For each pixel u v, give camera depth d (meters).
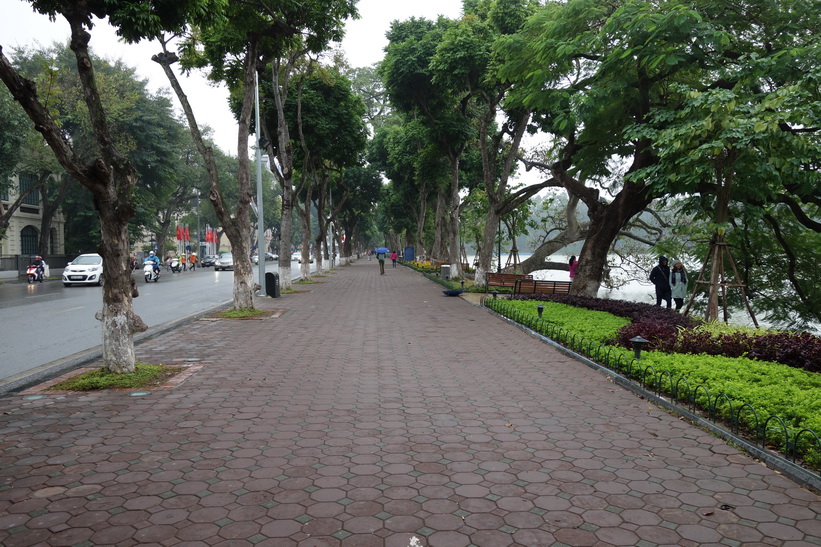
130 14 6.64
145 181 43.47
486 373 7.38
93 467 4.14
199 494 3.68
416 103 24.16
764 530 3.22
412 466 4.17
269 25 13.36
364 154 39.34
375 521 3.32
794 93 8.63
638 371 6.62
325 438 4.80
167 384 6.72
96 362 8.31
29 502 3.56
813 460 3.99
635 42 11.45
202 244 86.31
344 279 30.62
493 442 4.70
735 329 9.16
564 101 13.41
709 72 13.79
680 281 14.86
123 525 3.26
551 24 12.67
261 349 9.19
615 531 3.21
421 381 6.92
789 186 12.73
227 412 5.57
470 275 33.12
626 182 15.12
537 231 35.34
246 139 13.91
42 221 39.69
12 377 7.26
